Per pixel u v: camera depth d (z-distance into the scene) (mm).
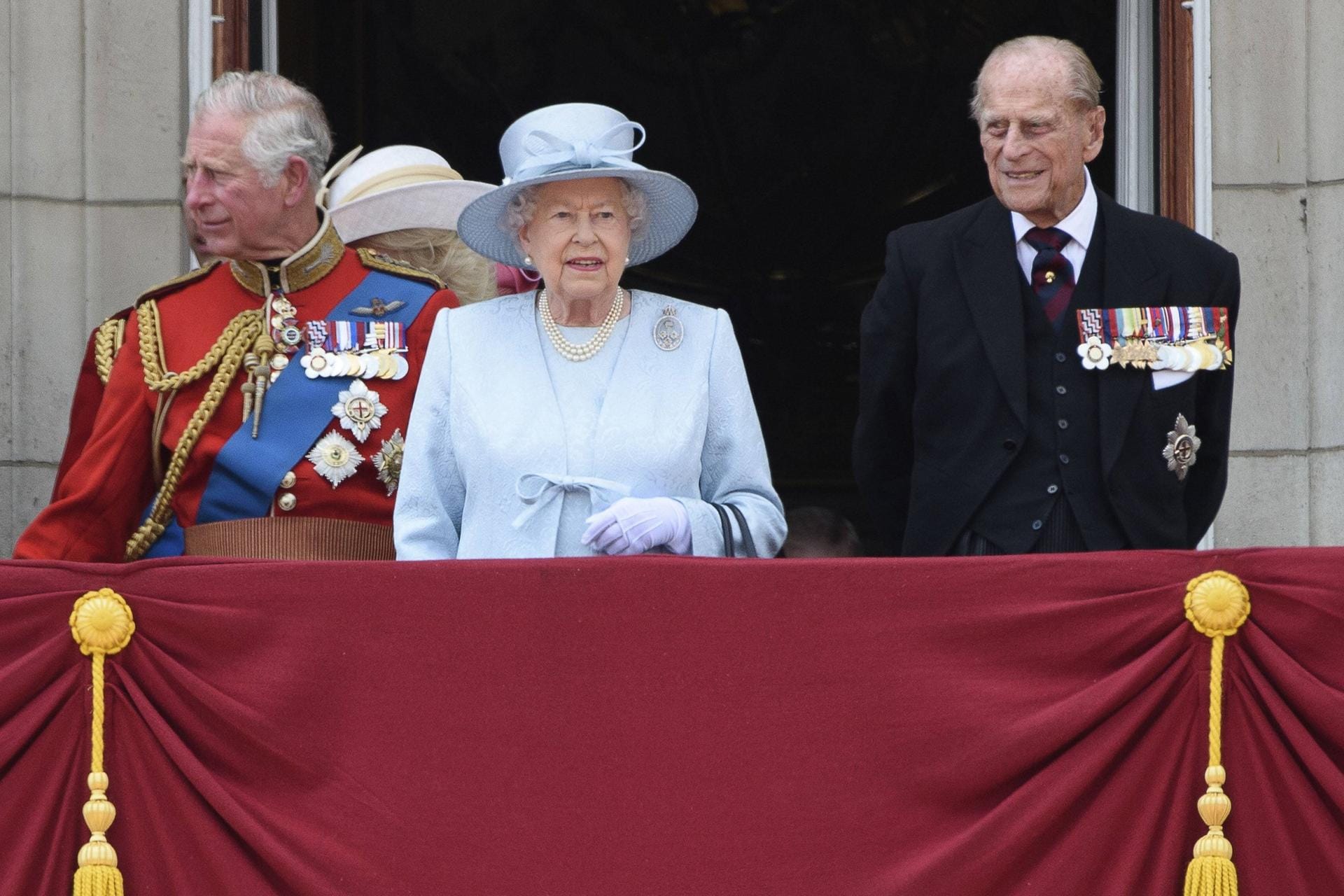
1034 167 16094
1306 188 21531
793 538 21234
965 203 35250
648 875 13875
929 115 35062
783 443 35688
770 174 35500
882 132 35281
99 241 21469
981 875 13633
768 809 13898
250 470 16188
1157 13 21891
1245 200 21547
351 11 31719
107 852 13898
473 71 33500
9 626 14156
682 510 14766
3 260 21156
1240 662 13883
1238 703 13852
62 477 16922
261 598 14250
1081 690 13859
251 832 13875
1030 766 13781
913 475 16641
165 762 14062
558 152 15008
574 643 14094
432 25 33219
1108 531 16000
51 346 21234
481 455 15125
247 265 16844
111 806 13977
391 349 16641
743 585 14078
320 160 16844
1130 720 13750
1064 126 16062
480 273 18875
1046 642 13938
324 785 14039
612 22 34500
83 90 21562
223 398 16422
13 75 21359
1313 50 21625
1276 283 21453
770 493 15492
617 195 15203
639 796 13945
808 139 35312
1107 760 13711
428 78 33188
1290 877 13641
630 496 14992
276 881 13977
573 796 13969
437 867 13922
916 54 34875
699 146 35406
